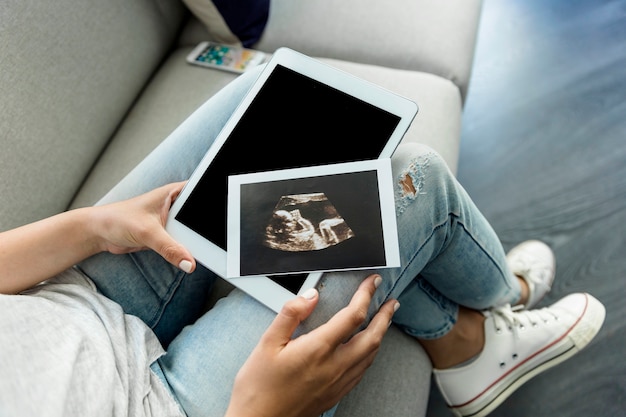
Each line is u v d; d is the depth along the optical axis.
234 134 0.59
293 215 0.54
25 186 0.74
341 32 0.99
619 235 1.08
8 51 0.70
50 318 0.46
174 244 0.54
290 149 0.57
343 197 0.54
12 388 0.39
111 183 0.86
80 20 0.80
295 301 0.48
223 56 1.01
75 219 0.54
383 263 0.51
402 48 0.96
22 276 0.51
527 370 0.83
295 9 1.02
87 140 0.86
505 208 1.17
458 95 0.94
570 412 0.93
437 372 0.81
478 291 0.73
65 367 0.43
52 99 0.77
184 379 0.50
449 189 0.59
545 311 0.84
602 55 1.33
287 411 0.45
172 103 0.95
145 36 0.96
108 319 0.51
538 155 1.22
